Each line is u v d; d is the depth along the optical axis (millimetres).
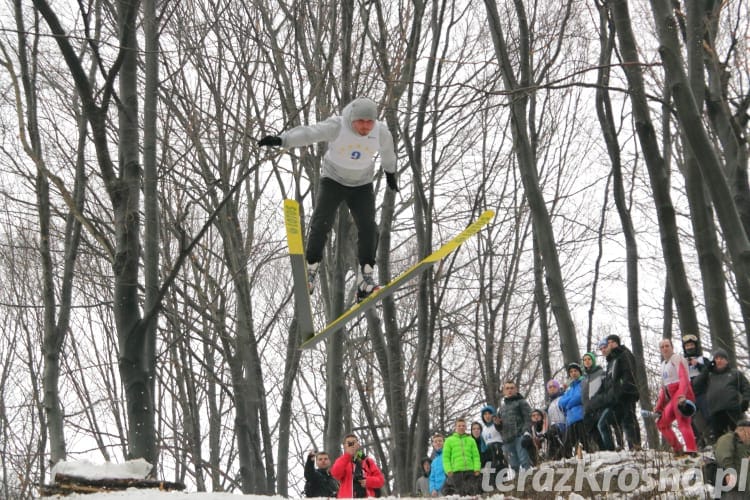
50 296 17516
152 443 13414
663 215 15164
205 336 24094
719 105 15398
